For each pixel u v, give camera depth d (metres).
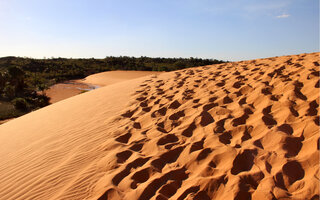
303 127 3.40
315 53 9.91
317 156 2.68
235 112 4.71
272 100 4.78
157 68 81.31
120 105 7.82
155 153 3.75
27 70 92.44
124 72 73.25
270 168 2.78
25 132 7.43
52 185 3.59
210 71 10.83
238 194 2.46
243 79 7.36
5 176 4.37
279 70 7.21
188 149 3.62
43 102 38.09
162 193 2.82
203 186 2.74
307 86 5.03
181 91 7.53
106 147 4.46
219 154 3.28
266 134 3.48
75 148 4.87
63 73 84.81
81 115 7.73
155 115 5.79
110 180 3.26
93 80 68.88
